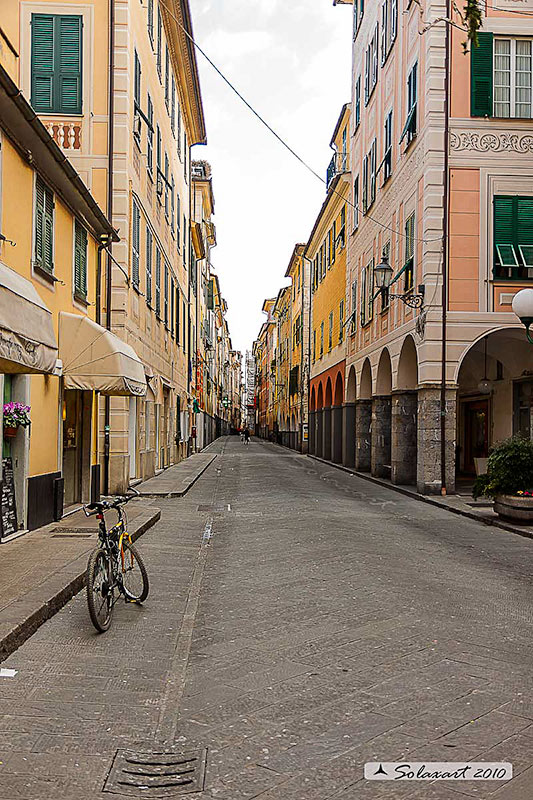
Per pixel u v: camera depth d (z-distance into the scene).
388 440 26.83
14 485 11.34
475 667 5.70
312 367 49.78
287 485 24.31
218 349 99.69
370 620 7.08
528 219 19.61
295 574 9.44
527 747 4.26
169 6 26.58
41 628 6.85
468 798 3.71
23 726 4.62
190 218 43.41
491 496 15.10
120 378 13.47
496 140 19.58
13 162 10.48
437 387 19.58
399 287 23.06
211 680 5.55
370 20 29.25
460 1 19.64
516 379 23.75
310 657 6.01
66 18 18.31
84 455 15.80
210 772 4.02
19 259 10.82
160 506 17.97
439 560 10.75
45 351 8.51
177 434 35.78
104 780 3.92
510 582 9.29
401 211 22.95
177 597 8.41
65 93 18.34
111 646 6.41
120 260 18.58
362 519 15.34
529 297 14.16
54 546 10.27
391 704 4.94
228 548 11.91
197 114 38.59
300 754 4.21
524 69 19.81
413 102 21.44
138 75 20.62
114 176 18.50
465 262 19.50
